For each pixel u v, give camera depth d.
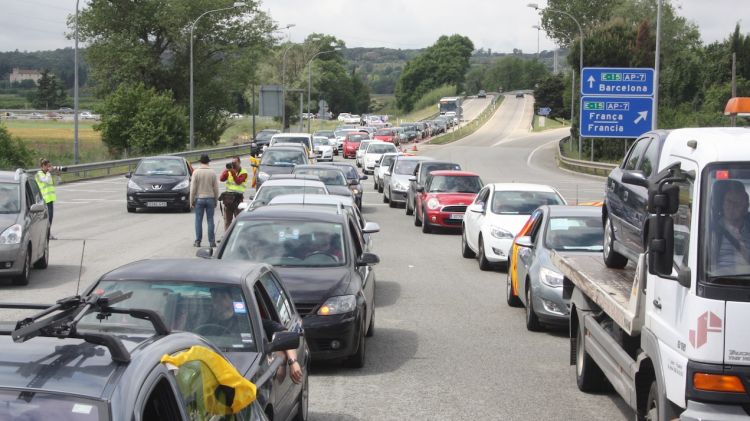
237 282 6.86
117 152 60.91
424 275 18.00
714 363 5.87
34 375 3.46
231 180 21.81
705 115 49.91
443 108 140.12
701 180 6.13
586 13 108.25
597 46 65.12
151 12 75.50
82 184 41.97
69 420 3.27
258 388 6.07
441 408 8.73
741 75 64.31
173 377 3.87
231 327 6.60
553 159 65.06
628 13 92.69
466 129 112.88
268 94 77.56
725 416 5.86
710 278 5.91
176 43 76.12
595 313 9.34
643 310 7.16
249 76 79.31
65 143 72.00
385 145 51.94
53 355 3.66
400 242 23.62
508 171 52.69
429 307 14.48
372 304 11.93
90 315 6.54
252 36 79.50
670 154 7.39
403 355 11.10
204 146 75.25
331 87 188.75
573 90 67.25
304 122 141.00
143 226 25.31
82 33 74.94
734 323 5.85
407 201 31.08
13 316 11.70
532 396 9.28
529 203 19.25
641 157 8.53
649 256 6.37
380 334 12.38
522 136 102.88
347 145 66.50
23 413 3.27
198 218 20.48
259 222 11.37
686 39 92.94
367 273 11.68
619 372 7.83
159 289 6.82
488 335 12.41
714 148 6.15
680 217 6.48
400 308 14.37
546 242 13.12
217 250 11.02
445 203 25.22
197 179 20.34
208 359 4.34
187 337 4.33
